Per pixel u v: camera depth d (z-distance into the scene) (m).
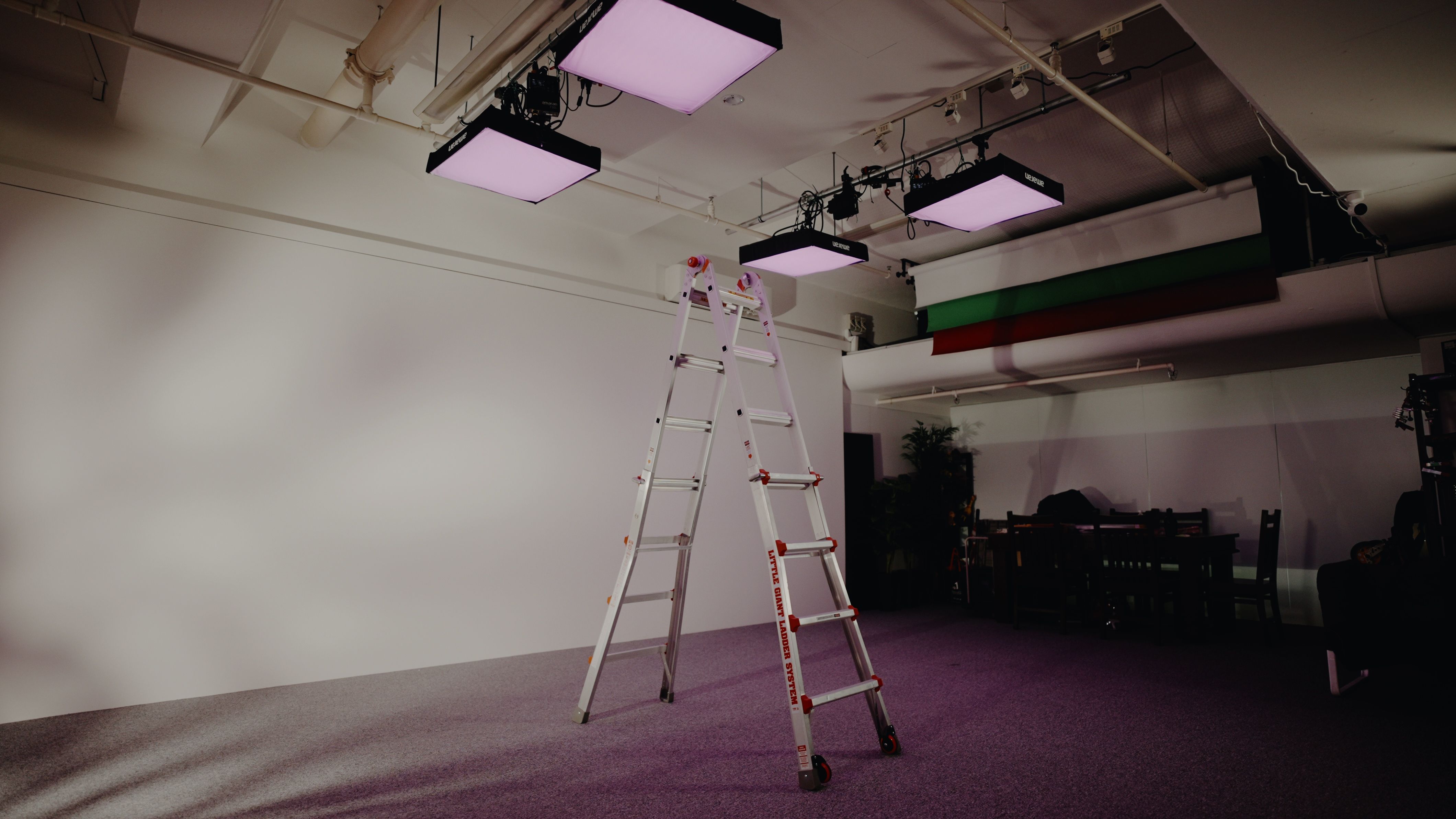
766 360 3.25
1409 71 3.19
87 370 3.89
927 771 2.81
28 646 3.64
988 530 8.66
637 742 3.18
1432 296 4.83
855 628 3.04
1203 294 5.76
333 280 4.75
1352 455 6.53
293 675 4.38
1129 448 7.92
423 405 5.05
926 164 5.87
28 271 3.77
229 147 4.45
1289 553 6.80
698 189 5.36
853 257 5.49
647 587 6.06
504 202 5.60
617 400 6.06
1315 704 3.82
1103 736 3.27
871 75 3.88
